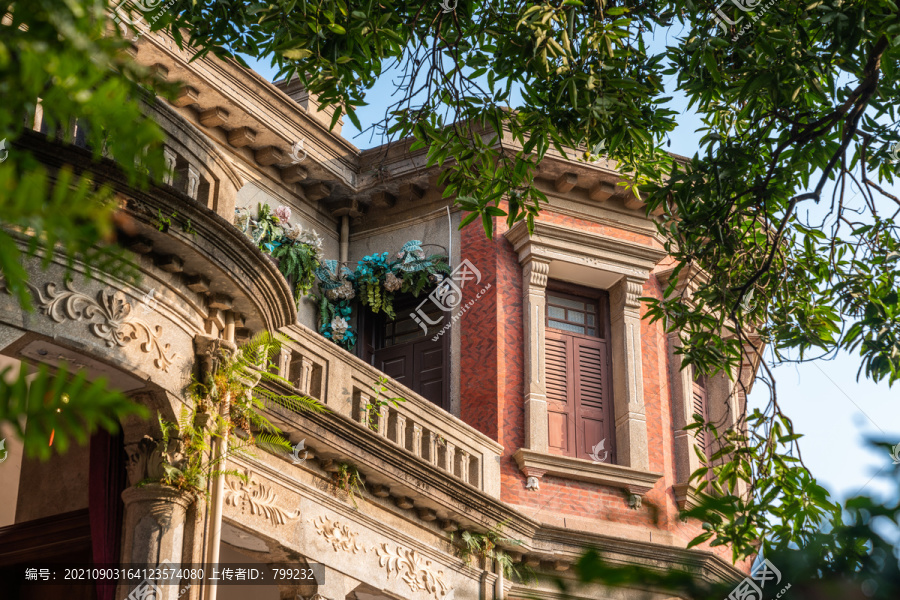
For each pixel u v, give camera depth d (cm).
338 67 734
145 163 92
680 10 794
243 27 738
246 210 1339
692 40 779
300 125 1448
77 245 88
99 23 93
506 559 1191
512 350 1420
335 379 1055
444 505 1124
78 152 684
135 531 789
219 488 838
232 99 1343
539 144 820
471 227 1490
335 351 1062
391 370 1483
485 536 1185
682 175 833
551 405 1434
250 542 944
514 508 1205
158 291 812
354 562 1017
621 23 742
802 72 729
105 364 763
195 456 817
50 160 680
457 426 1245
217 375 844
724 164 822
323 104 757
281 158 1432
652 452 1438
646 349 1493
